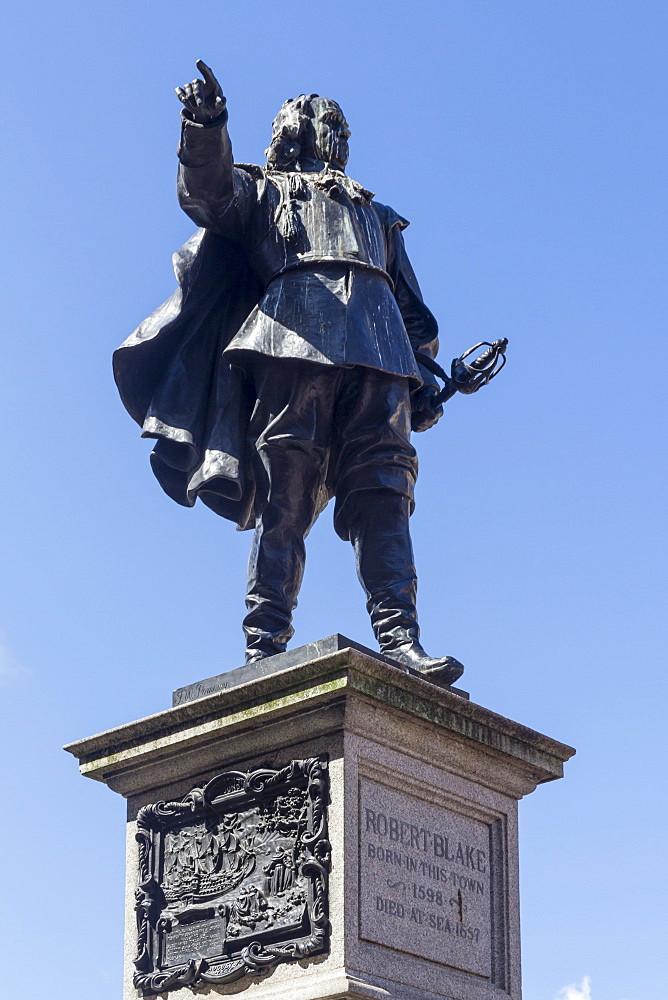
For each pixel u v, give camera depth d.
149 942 7.72
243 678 7.87
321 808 7.32
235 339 8.47
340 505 8.54
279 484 8.35
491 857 8.00
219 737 7.74
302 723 7.48
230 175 8.33
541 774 8.25
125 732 8.02
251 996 7.24
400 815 7.57
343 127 8.99
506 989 7.76
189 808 7.79
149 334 8.69
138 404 8.88
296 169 8.86
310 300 8.38
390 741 7.56
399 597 8.31
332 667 7.38
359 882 7.25
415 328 9.15
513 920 7.92
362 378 8.38
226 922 7.51
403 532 8.46
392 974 7.23
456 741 7.85
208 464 8.52
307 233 8.52
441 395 9.02
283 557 8.33
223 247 8.78
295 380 8.32
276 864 7.42
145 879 7.84
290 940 7.26
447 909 7.64
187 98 7.92
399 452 8.46
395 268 9.10
